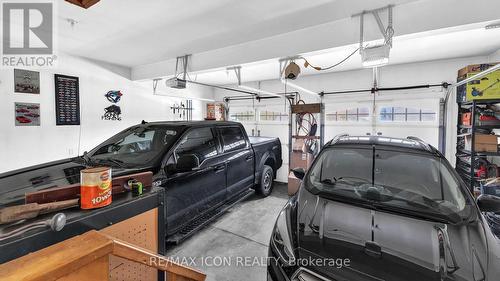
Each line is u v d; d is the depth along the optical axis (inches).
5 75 129.8
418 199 76.7
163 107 233.3
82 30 117.8
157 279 51.2
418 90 179.6
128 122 200.1
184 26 112.4
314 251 59.9
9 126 132.3
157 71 183.6
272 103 251.8
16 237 31.1
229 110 286.5
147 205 50.1
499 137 134.0
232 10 97.0
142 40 132.3
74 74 161.9
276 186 219.6
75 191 43.6
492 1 80.3
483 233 60.8
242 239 114.9
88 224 39.3
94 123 175.2
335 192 85.0
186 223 102.1
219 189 123.4
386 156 93.9
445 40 128.9
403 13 92.2
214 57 150.9
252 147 159.6
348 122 208.1
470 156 139.6
